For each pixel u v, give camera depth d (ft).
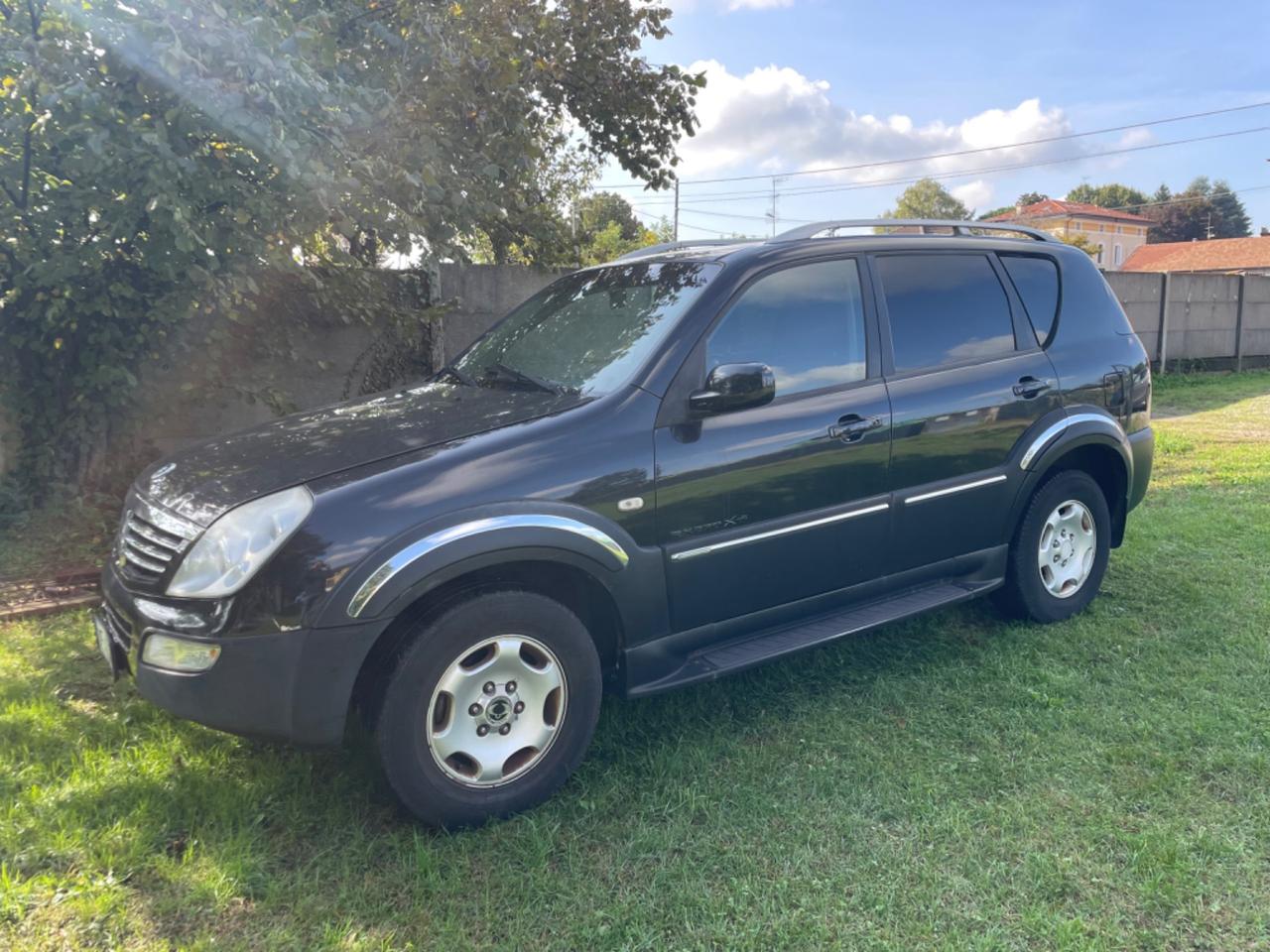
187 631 8.83
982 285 14.33
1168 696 12.27
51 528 18.84
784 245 12.39
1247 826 9.29
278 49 15.40
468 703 9.41
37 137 16.37
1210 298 52.54
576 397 10.91
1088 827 9.28
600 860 8.93
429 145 18.99
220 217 16.57
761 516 11.31
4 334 18.70
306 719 8.71
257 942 7.74
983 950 7.60
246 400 20.61
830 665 13.53
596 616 10.82
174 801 9.62
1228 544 19.11
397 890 8.48
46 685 12.37
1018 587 14.55
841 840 9.18
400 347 25.57
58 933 7.77
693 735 11.44
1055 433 14.30
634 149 27.12
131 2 14.64
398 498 9.09
